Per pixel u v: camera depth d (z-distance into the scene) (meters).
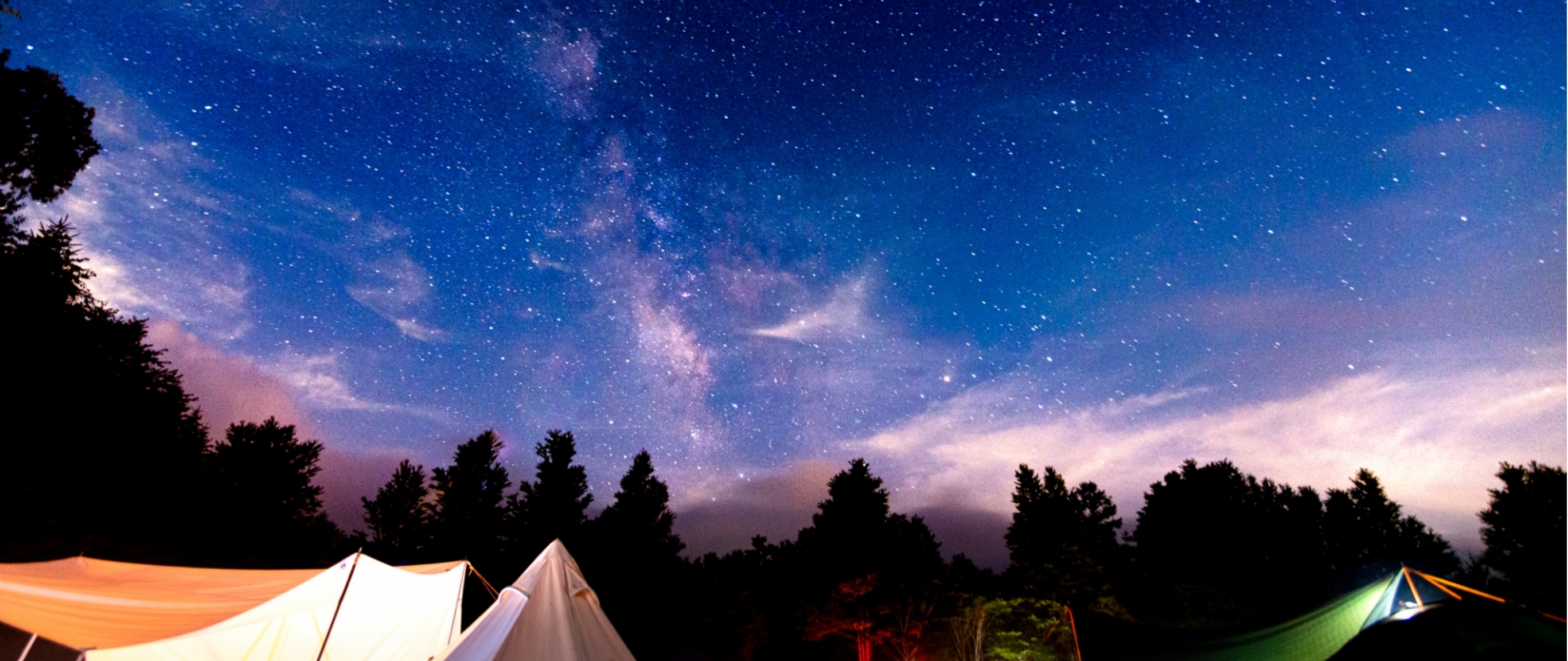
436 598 10.55
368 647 9.62
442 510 30.34
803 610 33.69
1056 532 35.72
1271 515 36.44
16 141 12.89
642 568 30.09
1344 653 7.71
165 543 22.48
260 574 10.05
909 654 30.98
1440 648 6.88
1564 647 6.29
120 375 19.27
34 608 6.33
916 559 34.31
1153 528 37.97
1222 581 33.12
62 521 18.33
